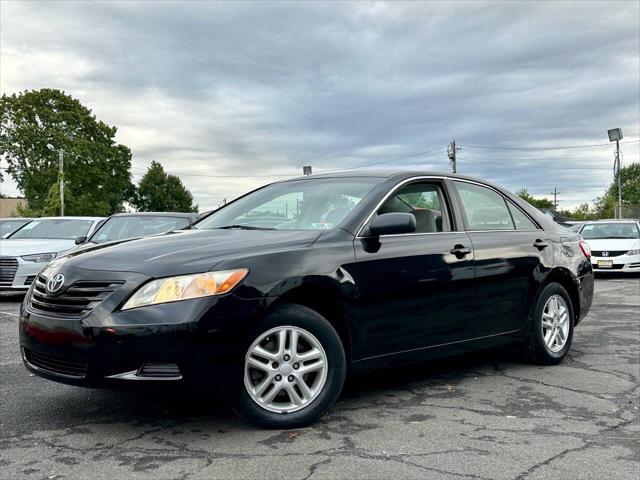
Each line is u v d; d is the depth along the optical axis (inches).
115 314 137.1
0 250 412.8
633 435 148.8
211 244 156.6
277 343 149.2
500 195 219.8
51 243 429.4
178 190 3602.4
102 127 2348.7
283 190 203.3
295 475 123.5
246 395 146.0
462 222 197.6
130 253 152.3
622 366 221.8
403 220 162.7
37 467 128.2
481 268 193.9
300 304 154.8
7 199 2960.1
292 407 151.0
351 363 162.9
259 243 156.6
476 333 193.9
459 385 194.7
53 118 2222.0
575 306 236.8
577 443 142.9
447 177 203.6
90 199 2253.9
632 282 553.3
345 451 136.3
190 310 136.9
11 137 2197.3
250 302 143.3
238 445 139.9
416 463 130.0
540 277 214.4
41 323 145.9
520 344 219.1
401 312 171.6
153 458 132.6
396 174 190.7
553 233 230.8
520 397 181.5
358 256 163.9
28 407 169.8
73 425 154.5
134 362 135.3
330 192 187.8
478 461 131.3
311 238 161.8
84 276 145.3
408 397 180.9
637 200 2844.5
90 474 124.5
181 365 135.9
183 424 154.6
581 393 186.2
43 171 2190.0
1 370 214.5
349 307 160.6
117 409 167.3
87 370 138.2
